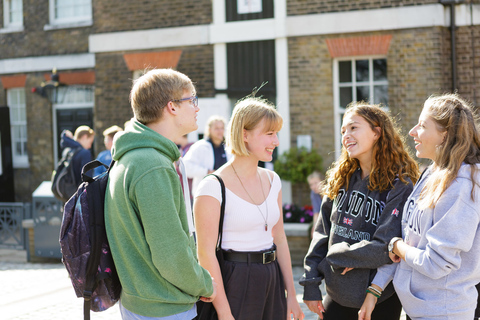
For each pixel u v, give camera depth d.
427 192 2.58
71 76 11.30
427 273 2.50
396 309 2.98
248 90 9.55
